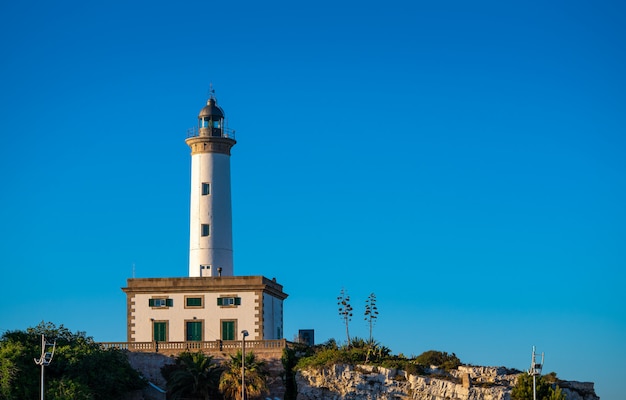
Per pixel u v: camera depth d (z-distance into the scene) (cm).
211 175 13088
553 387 11281
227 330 12019
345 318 12375
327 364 11450
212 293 12081
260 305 12025
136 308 12106
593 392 11388
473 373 11456
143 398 10856
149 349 11644
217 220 13012
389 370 11388
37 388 10000
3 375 9869
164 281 12125
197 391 11012
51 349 10525
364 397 11319
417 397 11212
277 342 11688
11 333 10800
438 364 11719
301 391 11412
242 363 10319
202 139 13100
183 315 12062
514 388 10762
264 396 11100
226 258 13012
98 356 10575
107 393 10450
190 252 13038
